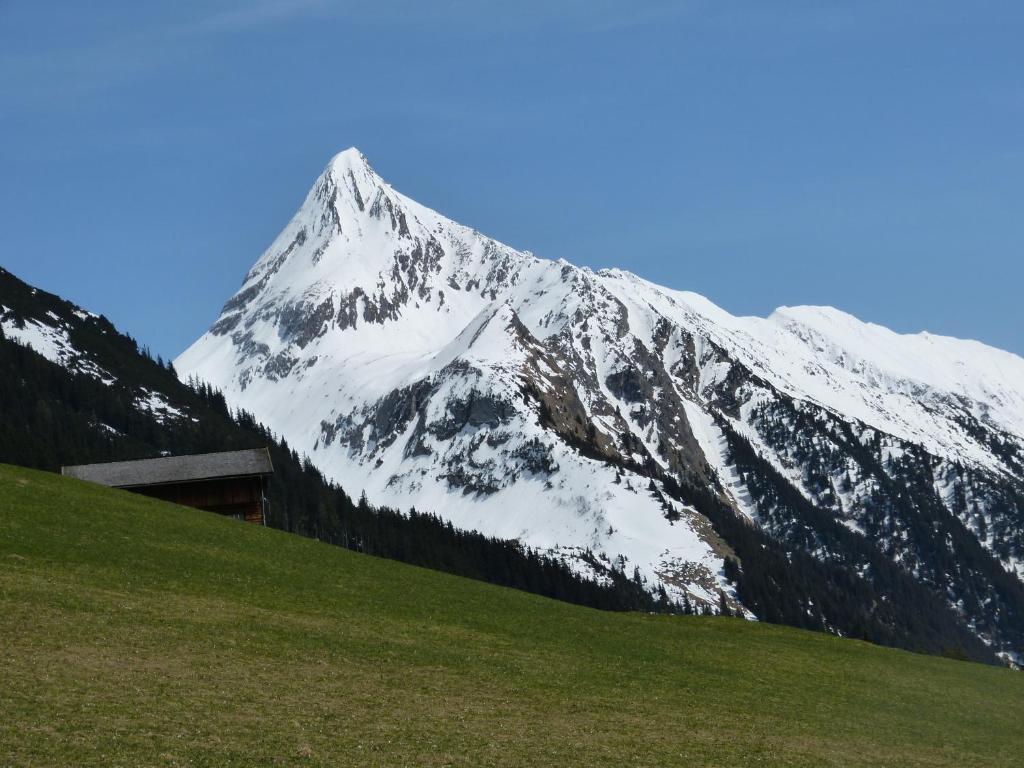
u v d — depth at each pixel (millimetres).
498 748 48750
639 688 65250
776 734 58906
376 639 66062
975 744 64625
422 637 68875
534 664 66812
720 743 54969
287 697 51906
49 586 62594
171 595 66750
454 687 58562
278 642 61156
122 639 56188
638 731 55281
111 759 41312
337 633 65625
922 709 72625
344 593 77000
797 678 76250
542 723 54125
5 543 69375
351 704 52469
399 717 51469
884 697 74500
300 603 71812
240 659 56812
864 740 60938
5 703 45000
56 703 45906
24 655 51188
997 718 73562
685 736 55531
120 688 49125
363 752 45750
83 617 58438
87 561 70000
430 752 46938
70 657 52031
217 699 49844
